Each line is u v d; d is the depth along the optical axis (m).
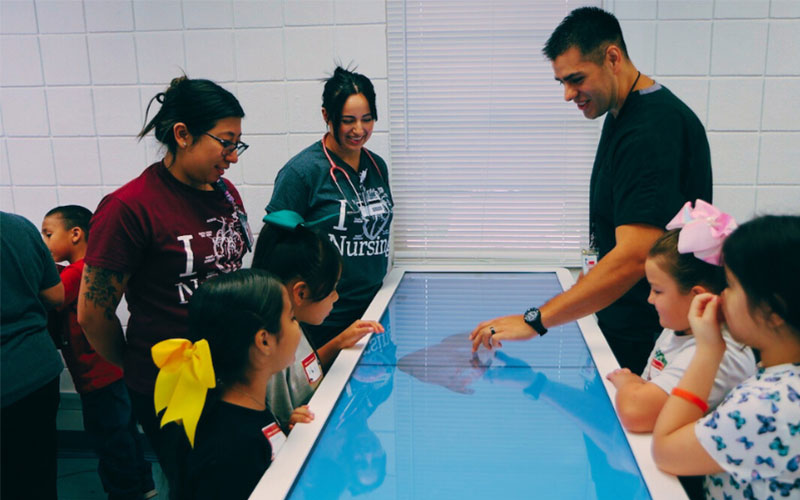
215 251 1.62
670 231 1.25
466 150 2.67
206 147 1.51
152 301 1.57
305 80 2.57
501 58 2.57
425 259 2.79
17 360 1.68
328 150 2.09
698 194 1.62
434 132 2.67
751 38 2.37
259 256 1.49
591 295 1.53
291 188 2.05
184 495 1.10
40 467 1.80
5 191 2.76
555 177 2.66
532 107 2.61
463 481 1.01
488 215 2.73
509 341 1.64
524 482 1.00
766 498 0.93
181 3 2.54
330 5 2.51
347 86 1.98
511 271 2.47
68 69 2.63
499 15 2.54
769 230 0.90
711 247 1.11
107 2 2.57
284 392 1.44
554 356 1.54
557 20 2.53
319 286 1.44
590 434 1.16
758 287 0.90
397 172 2.72
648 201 1.52
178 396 1.06
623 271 1.53
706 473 0.97
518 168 2.67
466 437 1.15
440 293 2.16
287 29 2.54
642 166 1.53
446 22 2.56
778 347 0.94
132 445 2.49
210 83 1.54
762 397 0.91
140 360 1.59
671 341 1.30
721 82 2.42
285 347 1.20
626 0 2.39
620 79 1.61
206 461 1.07
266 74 2.58
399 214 2.77
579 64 1.58
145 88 2.62
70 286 2.30
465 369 1.48
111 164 2.70
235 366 1.14
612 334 1.80
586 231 2.70
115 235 1.48
